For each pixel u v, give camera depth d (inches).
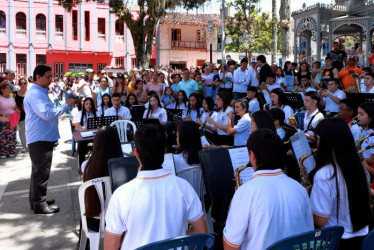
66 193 248.5
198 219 96.3
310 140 221.0
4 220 205.6
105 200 135.9
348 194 98.9
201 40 1616.6
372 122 168.2
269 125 149.6
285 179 91.0
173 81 494.6
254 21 1373.0
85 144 281.4
